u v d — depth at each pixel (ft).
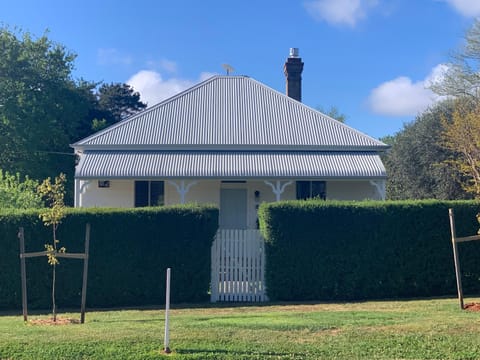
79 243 46.09
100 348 27.32
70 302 46.09
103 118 194.90
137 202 88.17
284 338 29.22
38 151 138.41
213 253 48.24
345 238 47.26
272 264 47.11
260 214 49.34
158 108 96.02
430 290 47.75
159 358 25.91
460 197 112.16
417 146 118.11
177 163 84.58
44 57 148.97
